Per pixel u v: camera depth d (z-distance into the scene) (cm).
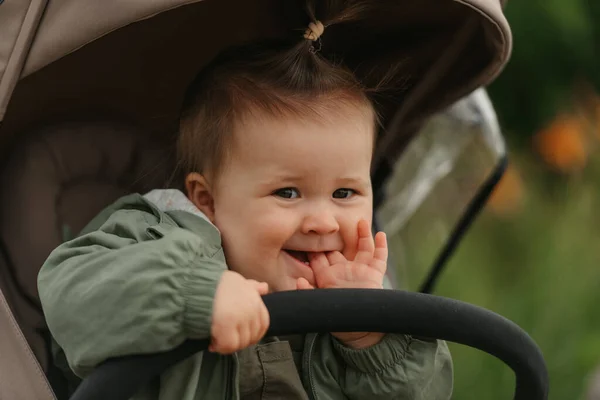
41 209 243
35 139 251
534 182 589
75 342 179
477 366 455
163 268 178
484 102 308
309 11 238
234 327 172
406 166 309
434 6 254
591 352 469
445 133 312
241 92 223
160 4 196
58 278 188
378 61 271
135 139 265
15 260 238
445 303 181
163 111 275
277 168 215
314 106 217
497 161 303
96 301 178
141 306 174
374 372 221
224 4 259
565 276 507
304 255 220
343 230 217
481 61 264
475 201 298
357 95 225
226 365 208
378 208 297
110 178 259
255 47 244
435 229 416
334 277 214
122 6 198
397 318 178
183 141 243
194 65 272
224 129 222
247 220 217
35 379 204
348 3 247
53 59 205
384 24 262
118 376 172
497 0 239
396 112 273
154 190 234
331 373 227
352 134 219
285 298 176
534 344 189
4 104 207
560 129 576
